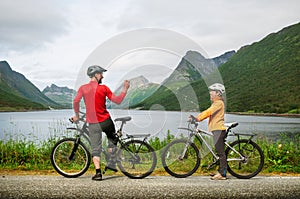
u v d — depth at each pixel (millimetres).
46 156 6367
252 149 5508
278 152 6355
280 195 4391
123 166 5297
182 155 5438
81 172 5387
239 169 5422
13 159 6227
